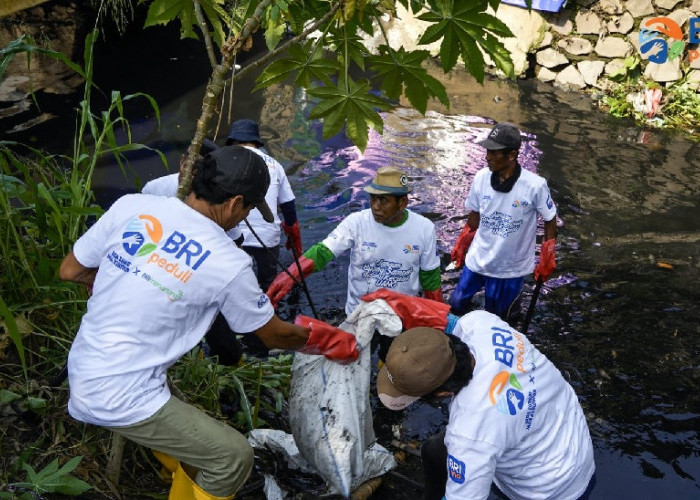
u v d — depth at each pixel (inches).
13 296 131.5
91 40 133.0
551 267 177.3
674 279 219.8
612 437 153.9
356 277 160.1
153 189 148.3
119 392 88.2
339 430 117.8
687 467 146.4
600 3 396.2
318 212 243.4
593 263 227.1
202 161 94.7
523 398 94.9
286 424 147.7
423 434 152.3
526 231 180.1
